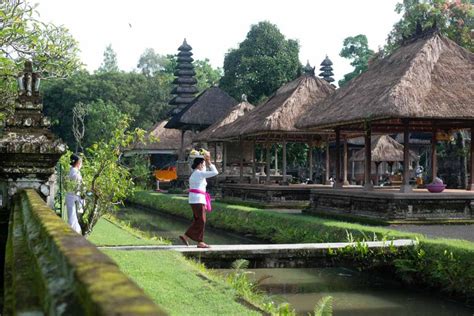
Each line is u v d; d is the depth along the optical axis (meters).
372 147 34.19
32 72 8.20
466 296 10.01
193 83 52.59
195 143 38.84
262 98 48.84
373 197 16.28
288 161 43.22
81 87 57.72
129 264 9.07
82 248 2.01
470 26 34.09
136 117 61.06
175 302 6.96
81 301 1.52
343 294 11.24
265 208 22.92
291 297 10.99
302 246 11.15
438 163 36.69
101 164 11.70
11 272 2.74
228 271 11.32
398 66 17.44
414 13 34.34
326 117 18.77
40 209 3.96
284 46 51.19
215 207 23.52
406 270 11.16
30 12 11.48
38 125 8.05
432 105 15.47
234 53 51.88
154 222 25.19
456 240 11.37
